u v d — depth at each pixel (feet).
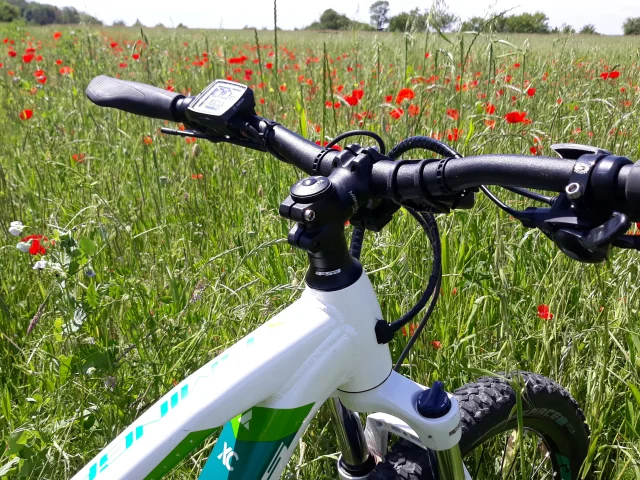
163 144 12.39
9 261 8.57
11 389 6.69
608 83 13.50
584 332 6.28
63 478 5.20
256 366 3.12
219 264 8.13
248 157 11.50
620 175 2.34
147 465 2.91
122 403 5.68
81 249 5.50
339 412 3.79
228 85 3.95
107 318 6.58
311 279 3.39
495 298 6.73
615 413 5.95
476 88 11.32
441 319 6.64
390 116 9.82
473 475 5.55
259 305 6.32
